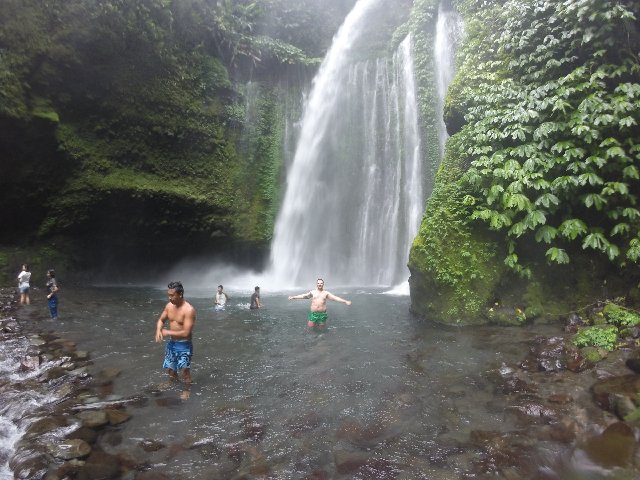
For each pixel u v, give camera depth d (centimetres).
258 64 1939
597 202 754
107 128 1514
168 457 429
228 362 706
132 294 1448
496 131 877
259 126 1892
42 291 1400
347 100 1902
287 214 1886
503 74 997
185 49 1691
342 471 402
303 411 526
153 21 1529
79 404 545
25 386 598
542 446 432
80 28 1348
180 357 611
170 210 1641
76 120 1455
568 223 779
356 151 1838
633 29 816
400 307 1108
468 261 884
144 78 1558
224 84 1789
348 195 1816
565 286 839
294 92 2023
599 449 421
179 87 1667
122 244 1659
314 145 1925
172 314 620
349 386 598
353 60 1945
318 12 2134
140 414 521
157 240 1694
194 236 1722
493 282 867
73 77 1393
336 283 1764
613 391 509
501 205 857
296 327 934
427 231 941
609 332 659
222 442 456
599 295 807
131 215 1598
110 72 1461
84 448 435
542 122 848
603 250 748
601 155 768
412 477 391
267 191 1870
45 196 1459
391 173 1728
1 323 942
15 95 1269
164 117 1623
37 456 420
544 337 728
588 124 782
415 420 497
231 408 536
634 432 434
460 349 728
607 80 834
